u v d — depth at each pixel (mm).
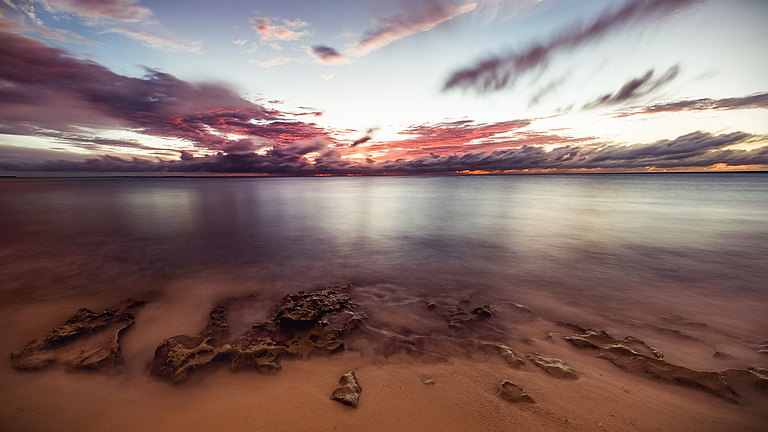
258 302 8234
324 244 15469
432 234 18078
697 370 5156
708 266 11602
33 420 3795
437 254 13570
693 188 70562
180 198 44875
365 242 15922
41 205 33312
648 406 4145
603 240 16266
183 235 17500
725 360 5414
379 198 47281
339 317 7016
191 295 8664
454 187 91062
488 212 28500
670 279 10203
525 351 5715
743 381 4570
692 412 4043
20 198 42938
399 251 14078
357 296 8703
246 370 4898
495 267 11602
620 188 73375
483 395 4344
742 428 3762
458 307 7898
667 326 6930
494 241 16125
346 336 6164
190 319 7039
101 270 10984
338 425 3775
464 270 11281
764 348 5824
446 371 4996
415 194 57906
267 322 6660
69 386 4449
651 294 8891
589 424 3787
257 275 10633
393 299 8492
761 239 16141
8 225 20203
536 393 4402
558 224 21422
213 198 45438
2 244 15031
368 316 7301
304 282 9969
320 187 93250
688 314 7590
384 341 6066
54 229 18953
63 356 5066
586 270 11211
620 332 6621
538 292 9086
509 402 4176
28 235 17141
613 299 8531
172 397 4297
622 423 3818
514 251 14023
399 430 3699
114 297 8469
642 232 18297
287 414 3953
